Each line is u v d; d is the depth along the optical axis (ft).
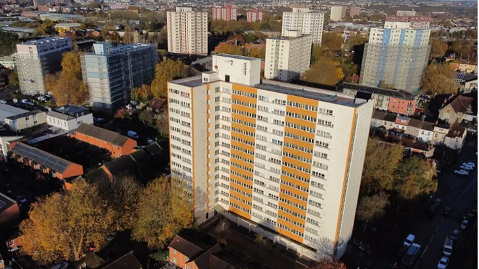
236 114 367.25
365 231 396.78
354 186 331.77
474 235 390.01
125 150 515.91
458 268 347.77
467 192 482.28
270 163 356.18
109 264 303.27
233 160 386.11
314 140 319.68
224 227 397.60
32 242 319.47
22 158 489.26
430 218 427.74
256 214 386.11
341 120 298.76
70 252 331.16
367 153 433.07
